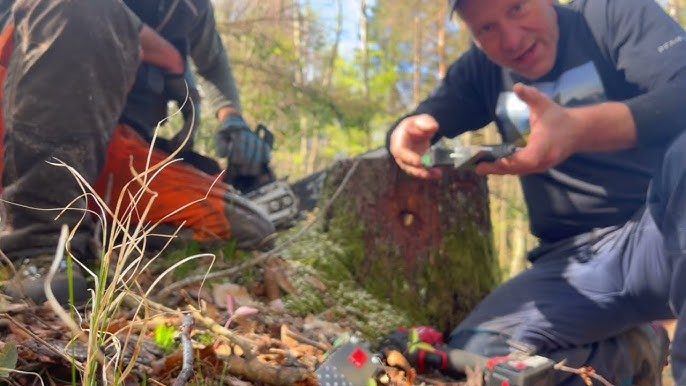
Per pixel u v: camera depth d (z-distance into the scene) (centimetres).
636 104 181
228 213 232
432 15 1745
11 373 109
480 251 285
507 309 209
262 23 747
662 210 165
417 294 268
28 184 163
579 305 201
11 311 143
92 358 89
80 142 168
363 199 273
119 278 96
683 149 156
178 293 198
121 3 178
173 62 223
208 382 130
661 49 199
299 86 787
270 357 152
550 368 171
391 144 244
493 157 186
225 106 297
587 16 221
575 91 221
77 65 164
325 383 123
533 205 240
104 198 209
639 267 192
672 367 146
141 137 214
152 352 136
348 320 237
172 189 219
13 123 163
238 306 206
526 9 211
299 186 297
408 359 203
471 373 184
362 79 1647
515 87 175
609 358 210
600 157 216
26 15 168
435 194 278
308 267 252
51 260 164
